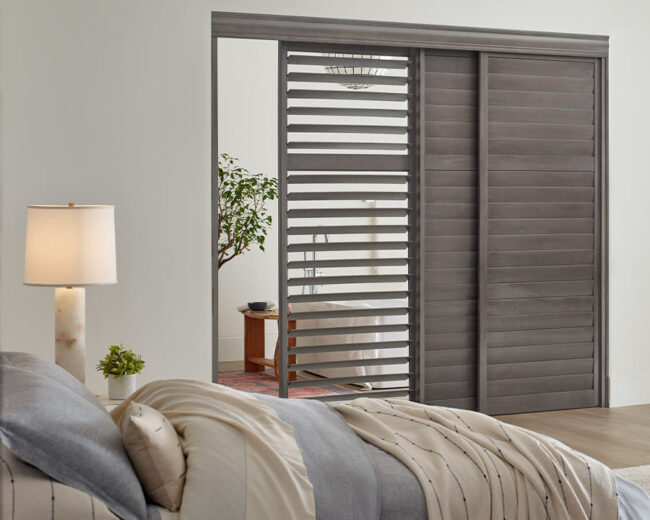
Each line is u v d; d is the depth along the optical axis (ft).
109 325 13.03
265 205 22.40
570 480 7.06
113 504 5.38
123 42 12.96
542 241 15.64
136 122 13.07
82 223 9.47
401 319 18.58
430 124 14.89
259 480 5.99
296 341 19.74
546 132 15.58
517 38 15.17
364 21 14.25
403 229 14.79
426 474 6.82
